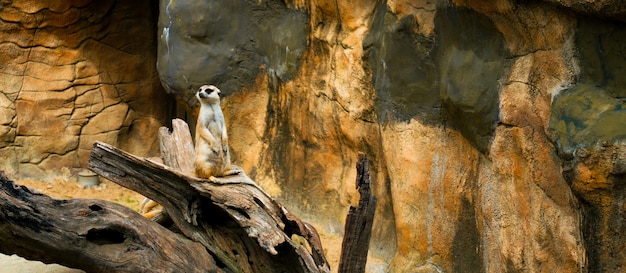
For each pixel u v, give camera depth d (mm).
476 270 10945
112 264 9906
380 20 12039
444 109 11055
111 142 17016
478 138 10414
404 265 11781
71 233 9914
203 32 14242
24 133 16391
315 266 9648
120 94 17016
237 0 14180
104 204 10234
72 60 16469
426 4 11117
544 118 9484
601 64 8852
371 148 12562
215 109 10281
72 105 16641
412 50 11352
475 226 10914
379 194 12656
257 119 14562
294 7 13719
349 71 12562
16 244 9992
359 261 8492
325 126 13258
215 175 10281
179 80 14430
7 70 16125
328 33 12992
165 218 10914
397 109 11711
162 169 10023
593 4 8477
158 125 17484
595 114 8711
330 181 13430
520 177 9969
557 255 9547
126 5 16656
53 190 15953
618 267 8867
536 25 9430
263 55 14305
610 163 8406
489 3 9828
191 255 10070
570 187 9023
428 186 11383
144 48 17109
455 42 10562
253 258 10273
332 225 13359
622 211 8625
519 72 9789
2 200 9781
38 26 16000
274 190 14328
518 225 10070
